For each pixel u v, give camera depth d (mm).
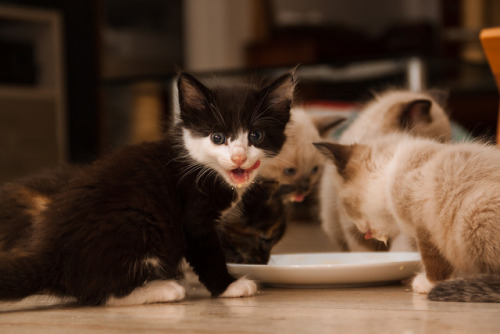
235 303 1996
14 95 6305
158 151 2174
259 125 2189
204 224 2135
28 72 6480
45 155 6496
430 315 1687
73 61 6941
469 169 1943
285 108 2281
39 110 6457
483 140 2391
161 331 1582
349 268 2203
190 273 2750
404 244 2617
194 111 2172
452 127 3508
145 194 2045
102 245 1954
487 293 1837
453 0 5090
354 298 2027
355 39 5391
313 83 5805
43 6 6742
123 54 6801
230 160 2100
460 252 1953
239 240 2463
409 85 5164
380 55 5281
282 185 2941
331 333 1510
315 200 3277
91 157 2748
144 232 2014
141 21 6637
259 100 2205
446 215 1950
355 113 3709
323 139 3229
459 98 5777
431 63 5180
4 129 6258
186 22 6418
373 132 2852
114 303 2002
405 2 5137
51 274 1938
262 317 1730
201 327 1616
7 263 1900
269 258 2561
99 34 6875
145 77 6656
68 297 2010
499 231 1842
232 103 2166
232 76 6074
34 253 1962
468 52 5184
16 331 1636
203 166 2141
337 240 2998
